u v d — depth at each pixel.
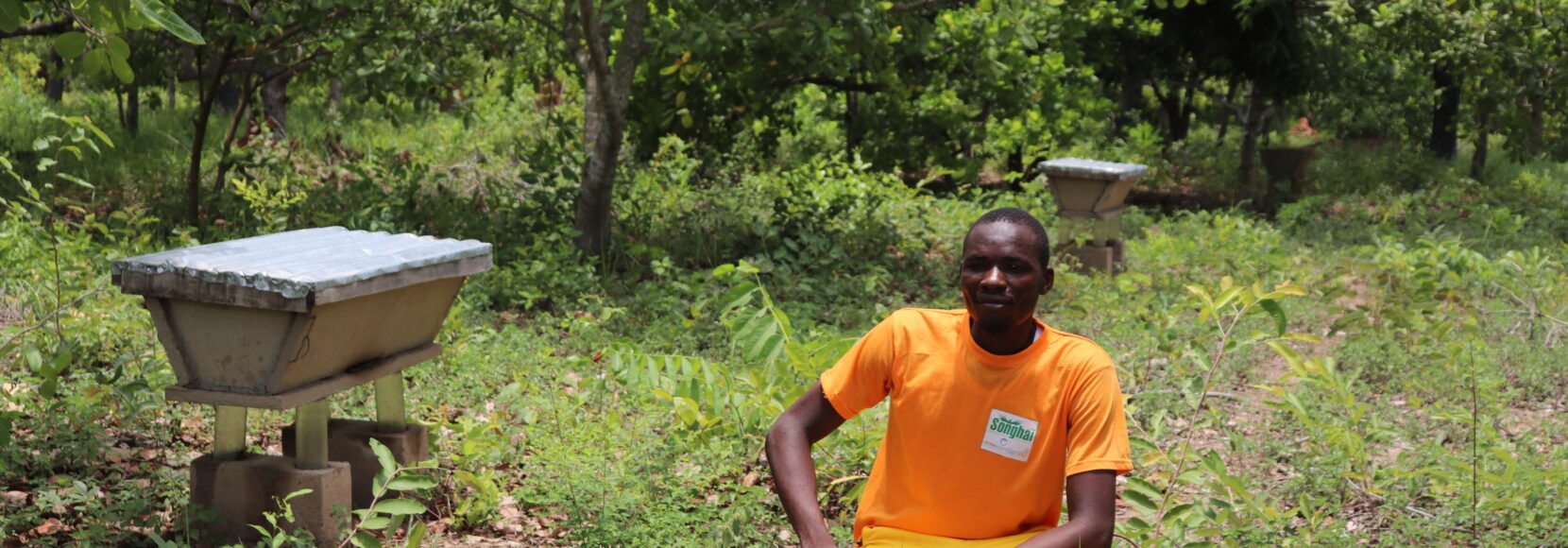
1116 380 2.67
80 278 7.13
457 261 4.52
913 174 19.75
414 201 11.05
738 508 4.57
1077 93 16.73
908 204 12.92
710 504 4.80
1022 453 2.68
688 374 4.98
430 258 4.35
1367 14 16.39
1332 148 28.48
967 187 16.56
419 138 19.42
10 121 16.56
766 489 5.10
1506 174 24.98
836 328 7.88
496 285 8.91
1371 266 8.54
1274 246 12.55
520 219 10.79
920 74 15.84
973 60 14.92
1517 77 14.68
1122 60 19.64
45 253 7.56
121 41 3.33
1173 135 25.16
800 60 12.78
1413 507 5.08
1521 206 19.12
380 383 4.71
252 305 3.81
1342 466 5.29
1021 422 2.67
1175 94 24.44
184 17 10.46
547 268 9.15
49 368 4.72
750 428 5.20
